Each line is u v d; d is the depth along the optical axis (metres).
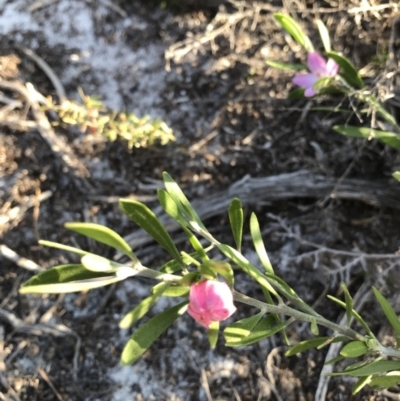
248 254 0.25
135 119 0.24
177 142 0.26
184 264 0.15
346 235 0.24
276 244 0.24
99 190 0.26
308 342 0.17
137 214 0.14
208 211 0.24
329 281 0.23
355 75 0.21
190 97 0.27
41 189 0.25
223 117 0.26
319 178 0.24
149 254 0.25
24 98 0.25
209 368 0.23
